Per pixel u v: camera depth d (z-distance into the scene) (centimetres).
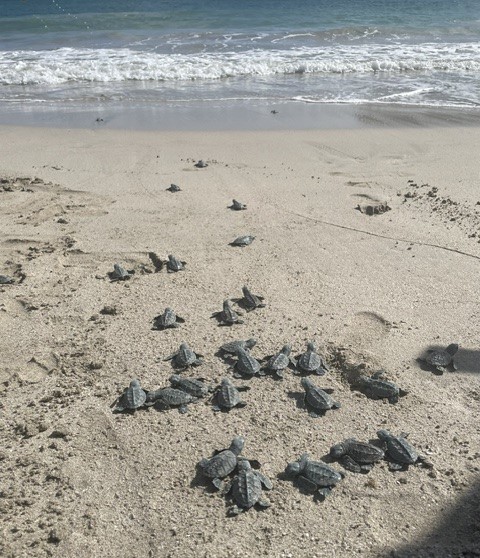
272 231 105
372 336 75
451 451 57
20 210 114
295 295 85
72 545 48
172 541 48
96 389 66
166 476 55
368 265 93
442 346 73
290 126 169
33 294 86
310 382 65
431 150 148
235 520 50
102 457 57
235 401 63
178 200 119
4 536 49
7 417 62
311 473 53
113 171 136
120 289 87
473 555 46
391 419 61
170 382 67
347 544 48
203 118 177
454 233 103
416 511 51
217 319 79
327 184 128
